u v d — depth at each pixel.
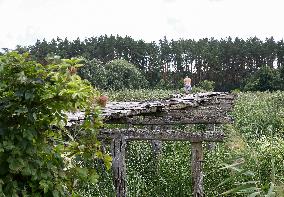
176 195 8.38
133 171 8.80
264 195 3.71
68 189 3.81
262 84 56.22
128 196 7.70
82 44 83.50
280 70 57.03
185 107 8.75
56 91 3.43
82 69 47.88
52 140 3.73
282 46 87.56
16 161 3.34
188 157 9.36
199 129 14.84
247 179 6.34
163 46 87.50
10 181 3.35
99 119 3.82
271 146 9.09
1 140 3.36
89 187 7.61
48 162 3.57
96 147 3.90
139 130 6.59
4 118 3.43
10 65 3.36
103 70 50.00
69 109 3.57
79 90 3.48
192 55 85.38
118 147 6.65
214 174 8.29
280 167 8.35
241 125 15.59
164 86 66.25
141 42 85.62
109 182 8.00
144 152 10.17
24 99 3.44
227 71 85.62
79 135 3.96
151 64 82.50
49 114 3.55
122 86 52.78
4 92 3.43
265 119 16.80
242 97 25.23
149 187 8.63
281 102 23.77
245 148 5.95
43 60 3.52
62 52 73.31
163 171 9.05
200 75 85.19
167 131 6.48
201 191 6.65
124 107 7.91
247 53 85.81
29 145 3.42
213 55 83.69
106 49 85.62
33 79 3.35
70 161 4.01
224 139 6.26
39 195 3.52
